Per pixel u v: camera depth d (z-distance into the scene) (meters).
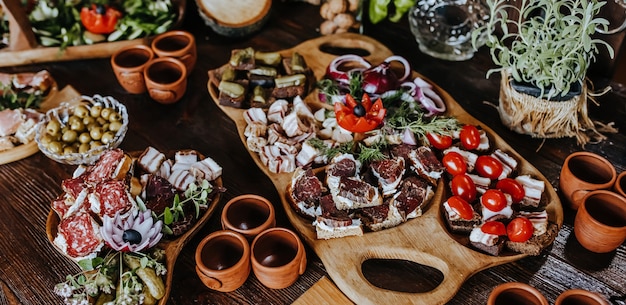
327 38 1.65
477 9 1.60
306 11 1.85
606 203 1.14
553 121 1.34
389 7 1.80
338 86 1.46
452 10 1.62
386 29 1.75
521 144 1.39
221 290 1.12
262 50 1.71
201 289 1.16
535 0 1.25
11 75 1.55
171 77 1.54
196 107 1.54
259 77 1.49
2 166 1.42
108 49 1.67
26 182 1.38
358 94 1.41
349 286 1.11
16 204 1.34
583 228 1.13
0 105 1.49
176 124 1.50
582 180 1.20
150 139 1.46
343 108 1.32
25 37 1.62
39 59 1.67
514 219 1.13
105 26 1.67
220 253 1.13
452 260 1.13
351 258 1.15
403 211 1.18
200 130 1.48
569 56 1.24
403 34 1.73
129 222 1.12
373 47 1.62
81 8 1.75
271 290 1.15
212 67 1.66
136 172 1.28
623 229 1.08
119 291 1.07
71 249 1.11
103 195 1.13
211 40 1.75
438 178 1.26
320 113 1.42
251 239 1.13
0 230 1.29
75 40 1.67
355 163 1.23
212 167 1.28
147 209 1.14
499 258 1.13
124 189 1.14
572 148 1.38
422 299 1.08
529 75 1.29
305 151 1.30
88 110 1.40
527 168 1.29
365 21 1.78
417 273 1.16
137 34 1.67
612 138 1.39
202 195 1.19
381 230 1.19
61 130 1.38
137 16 1.70
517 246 1.14
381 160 1.25
